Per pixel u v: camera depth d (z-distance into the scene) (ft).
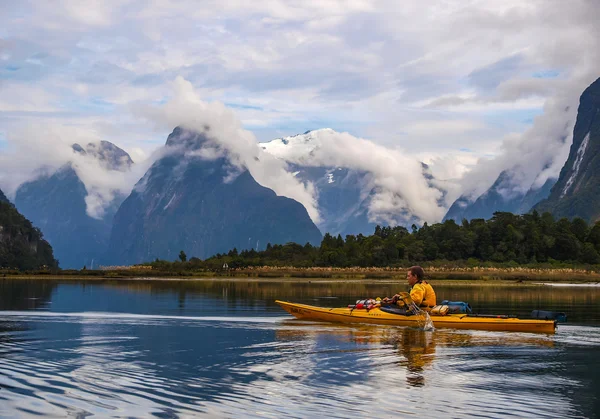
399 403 36.99
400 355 53.47
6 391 39.22
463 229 503.20
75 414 34.35
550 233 479.82
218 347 57.41
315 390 39.99
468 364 49.44
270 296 146.20
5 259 620.49
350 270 380.17
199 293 159.63
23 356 51.85
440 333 69.41
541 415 34.86
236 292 167.43
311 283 260.01
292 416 34.22
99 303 115.24
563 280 319.68
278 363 49.11
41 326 74.59
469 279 324.80
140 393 38.99
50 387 40.42
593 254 464.65
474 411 35.50
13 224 655.76
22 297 133.18
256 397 38.11
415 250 458.91
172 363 48.91
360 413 34.88
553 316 77.71
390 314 77.20
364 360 50.78
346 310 81.15
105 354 53.01
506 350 56.95
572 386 41.70
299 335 66.64
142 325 76.23
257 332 69.51
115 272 345.92
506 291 200.23
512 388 41.01
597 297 160.15
